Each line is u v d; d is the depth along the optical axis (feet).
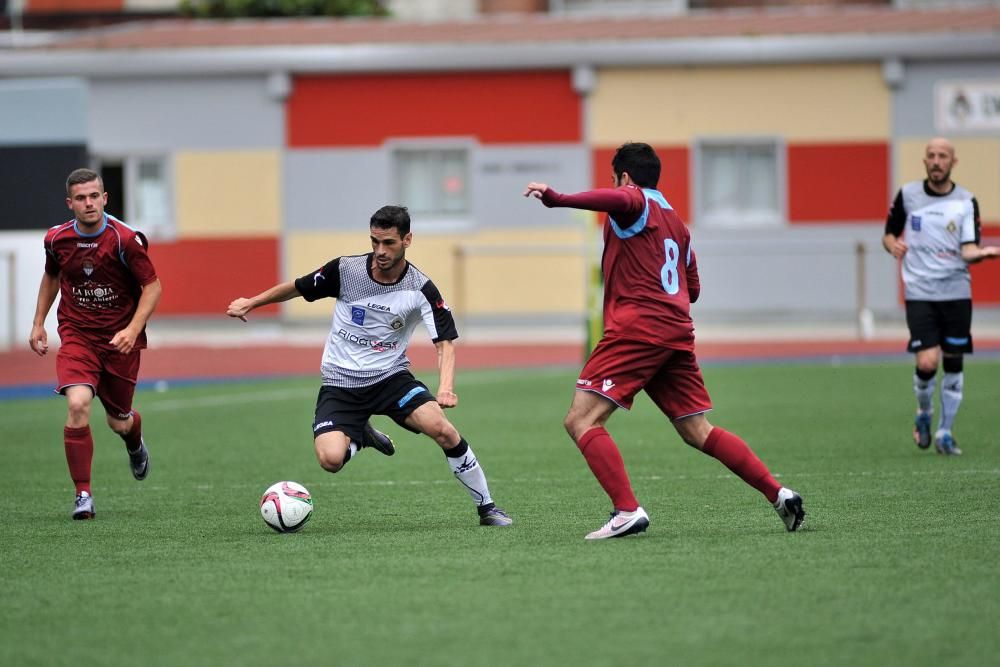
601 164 308.19
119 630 65.00
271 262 313.12
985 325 302.04
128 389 104.88
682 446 140.56
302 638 62.90
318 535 90.48
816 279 304.09
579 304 306.96
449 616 66.49
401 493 111.04
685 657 59.06
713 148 310.24
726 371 223.30
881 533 87.35
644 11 388.57
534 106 308.40
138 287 103.65
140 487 116.98
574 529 91.61
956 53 299.99
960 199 129.29
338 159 311.47
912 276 129.90
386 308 92.22
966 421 155.63
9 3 401.08
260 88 311.68
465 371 232.32
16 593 73.05
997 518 93.15
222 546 86.58
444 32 327.26
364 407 93.40
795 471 119.24
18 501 109.50
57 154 272.10
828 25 316.40
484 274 308.81
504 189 309.01
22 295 273.13
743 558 79.36
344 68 306.76
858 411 168.66
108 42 323.57
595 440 86.43
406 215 90.38
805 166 306.55
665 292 85.71
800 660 58.54
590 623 64.75
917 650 59.93
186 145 312.71
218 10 396.37
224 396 200.03
